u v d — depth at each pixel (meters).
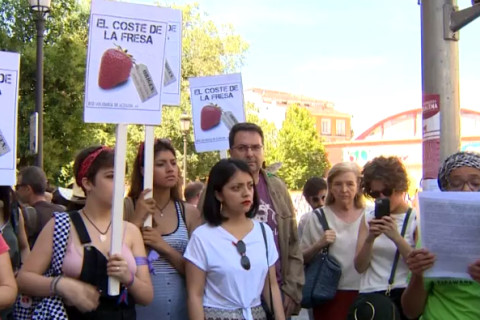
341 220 5.02
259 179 4.45
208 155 30.47
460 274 3.05
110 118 3.40
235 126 4.38
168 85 4.50
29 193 5.98
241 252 3.63
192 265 3.65
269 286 3.79
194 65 30.95
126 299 3.30
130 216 4.11
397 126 51.16
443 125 5.50
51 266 3.26
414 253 3.12
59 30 19.95
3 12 18.66
